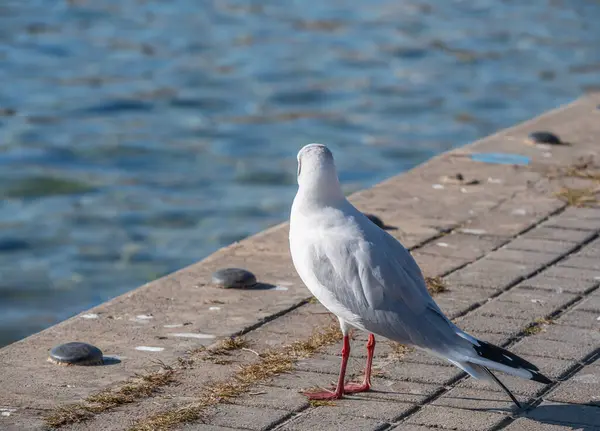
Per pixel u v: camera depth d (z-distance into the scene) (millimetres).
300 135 27750
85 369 8570
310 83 34094
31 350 8953
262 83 34000
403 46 40438
